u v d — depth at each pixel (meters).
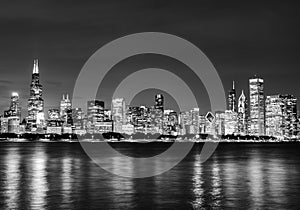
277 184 81.50
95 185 80.44
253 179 90.75
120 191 72.38
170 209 56.81
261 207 58.19
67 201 62.56
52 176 97.62
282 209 57.03
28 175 100.06
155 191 72.25
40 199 64.12
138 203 61.00
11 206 58.72
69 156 196.88
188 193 69.94
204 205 59.41
